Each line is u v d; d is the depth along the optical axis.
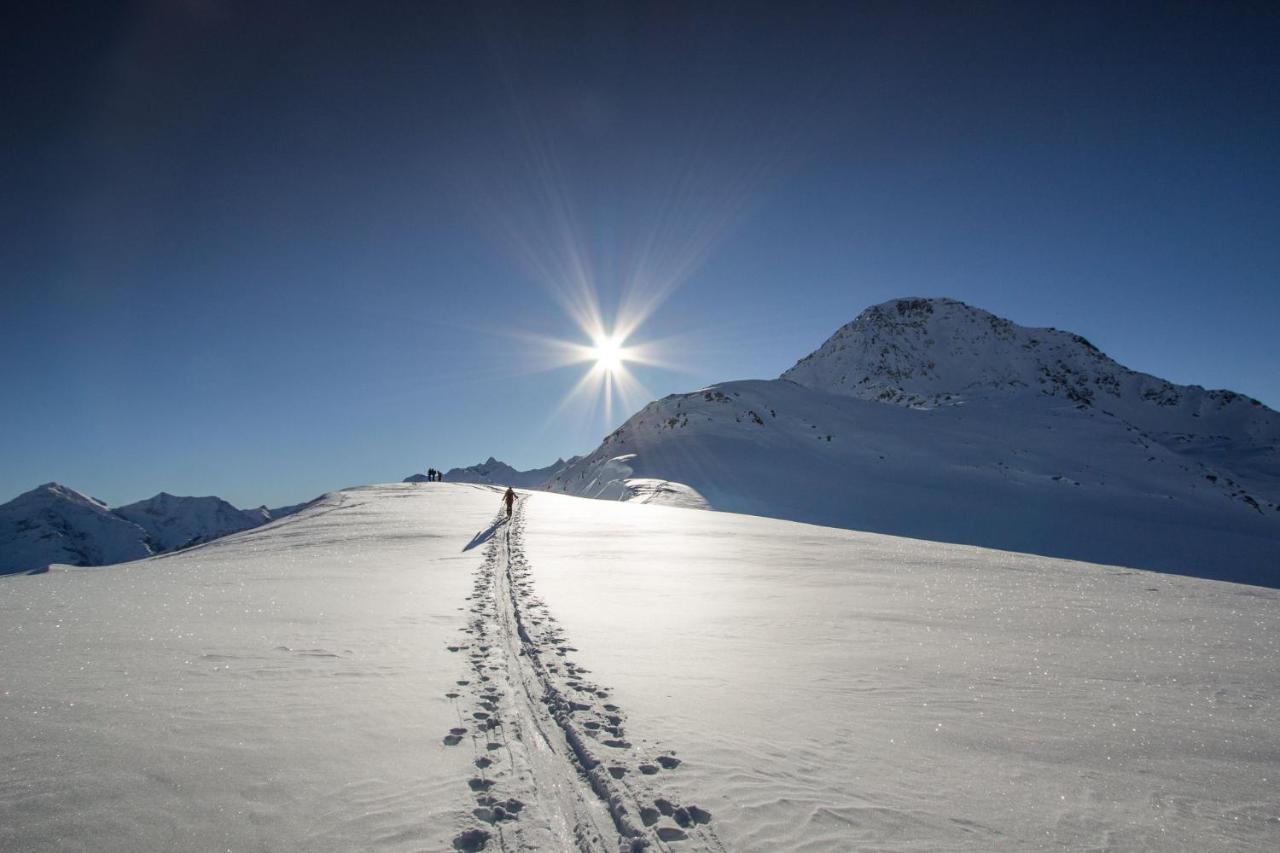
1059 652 9.16
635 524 29.94
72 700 5.92
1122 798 4.94
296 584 13.43
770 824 4.34
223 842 3.84
